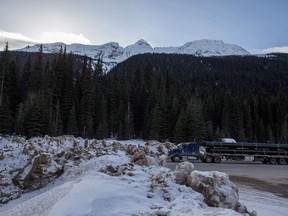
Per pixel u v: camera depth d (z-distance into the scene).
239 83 163.62
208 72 185.50
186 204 8.92
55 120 70.25
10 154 25.06
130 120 77.94
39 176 18.81
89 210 8.02
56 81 80.12
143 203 9.07
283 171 28.95
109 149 28.59
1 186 19.14
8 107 62.94
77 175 17.97
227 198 9.79
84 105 77.06
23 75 87.00
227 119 89.81
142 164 16.95
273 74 191.38
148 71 100.81
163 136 74.50
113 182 10.54
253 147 39.16
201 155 37.41
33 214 9.02
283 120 97.50
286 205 14.75
